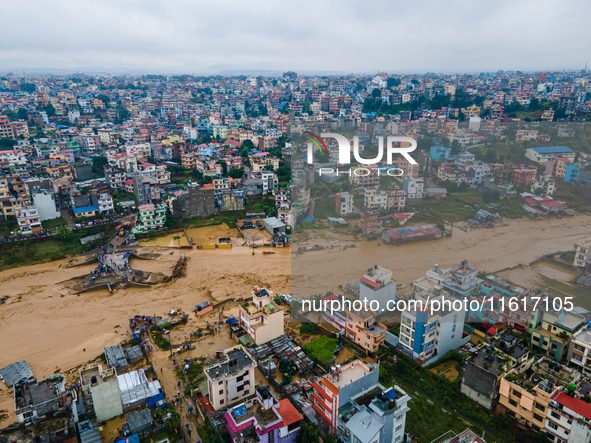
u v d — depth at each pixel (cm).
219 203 14150
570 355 5825
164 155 19725
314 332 7400
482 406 5600
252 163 17562
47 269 10356
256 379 6444
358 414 4819
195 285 9594
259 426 4759
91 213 12900
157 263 10669
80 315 8450
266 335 7181
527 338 6091
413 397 5875
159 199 13600
